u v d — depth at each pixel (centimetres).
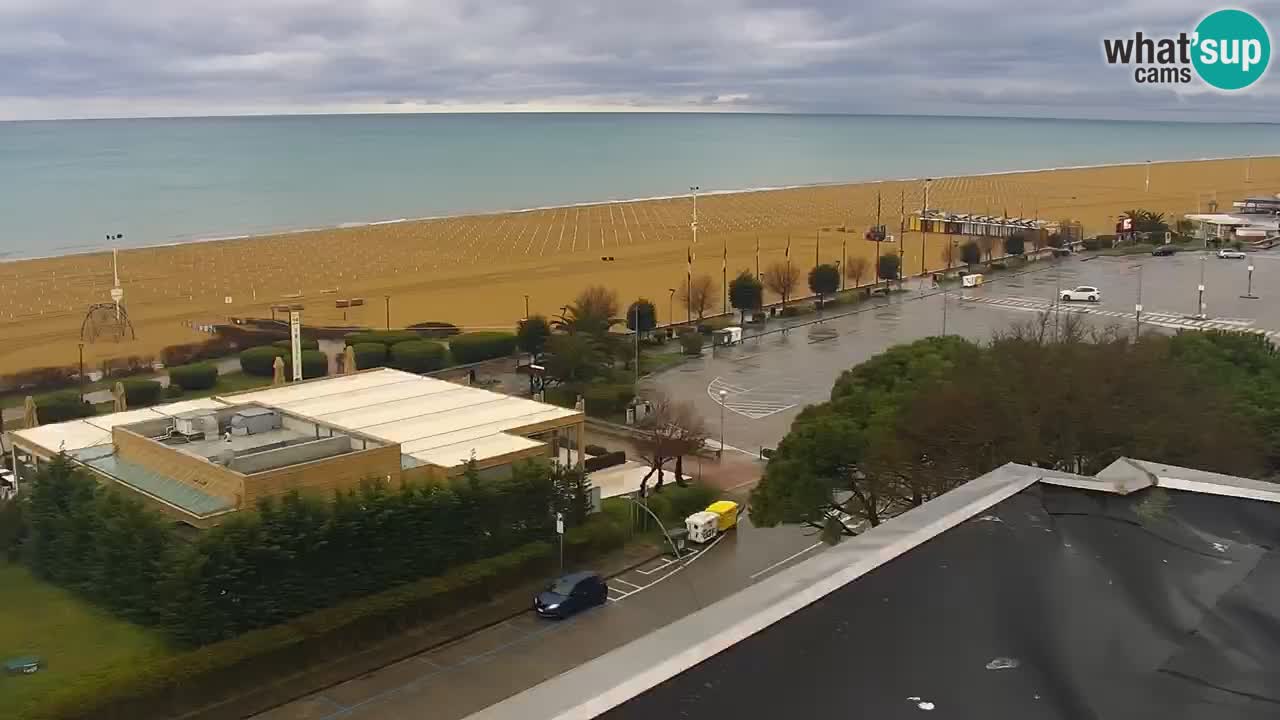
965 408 3516
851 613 884
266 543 3262
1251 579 989
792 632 846
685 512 4719
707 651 802
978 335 8331
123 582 3356
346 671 3253
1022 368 3772
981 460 3472
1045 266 12081
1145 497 1205
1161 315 8944
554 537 4100
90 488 3647
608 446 5747
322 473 3669
